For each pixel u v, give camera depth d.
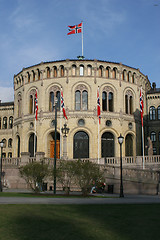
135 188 31.41
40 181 28.23
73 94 52.19
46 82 53.91
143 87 61.06
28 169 27.94
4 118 70.00
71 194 27.52
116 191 32.34
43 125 52.31
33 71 56.12
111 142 52.59
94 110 51.59
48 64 54.22
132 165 40.28
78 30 57.31
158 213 14.87
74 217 13.72
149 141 44.25
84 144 51.28
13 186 38.94
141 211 15.49
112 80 53.97
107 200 21.52
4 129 68.81
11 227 11.62
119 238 10.23
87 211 15.41
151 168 39.56
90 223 12.49
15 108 60.84
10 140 68.19
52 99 53.47
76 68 52.97
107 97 53.16
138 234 10.73
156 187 30.20
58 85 53.00
